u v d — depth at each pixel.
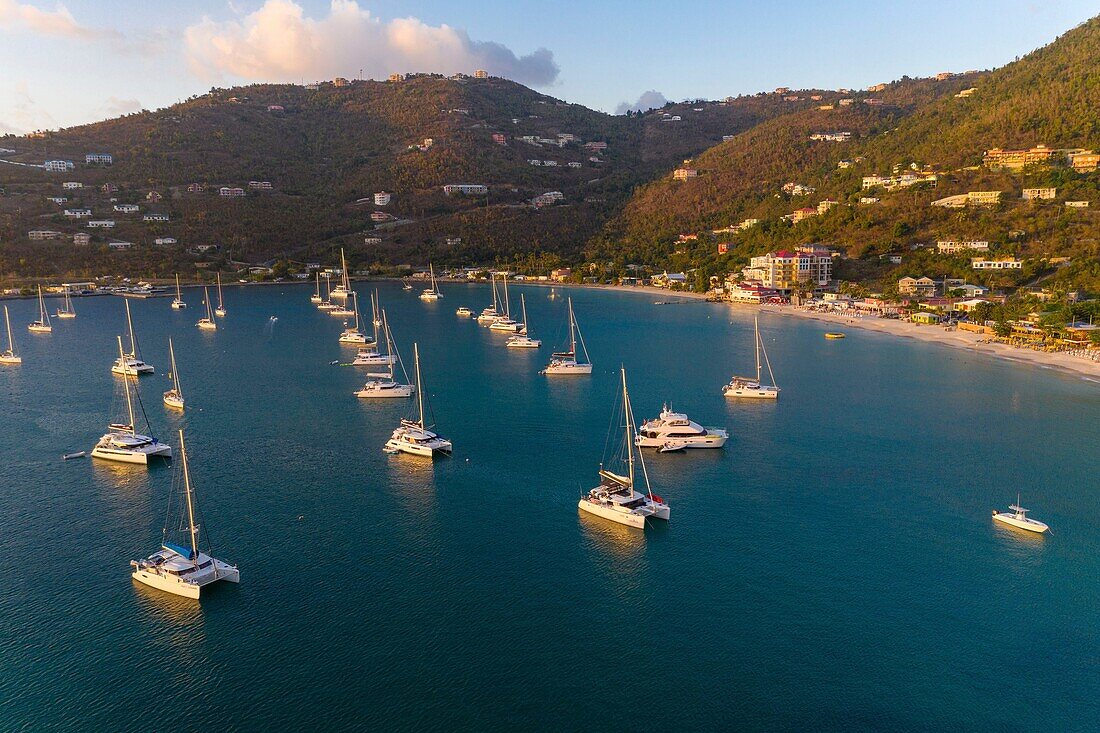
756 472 110.94
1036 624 71.69
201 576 77.00
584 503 96.75
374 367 189.12
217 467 112.62
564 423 137.00
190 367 188.75
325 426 134.38
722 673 65.19
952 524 92.62
